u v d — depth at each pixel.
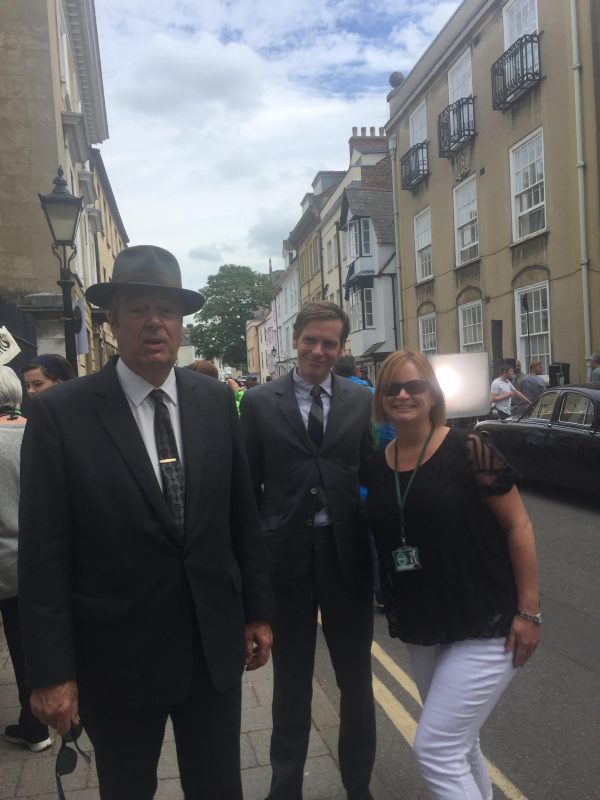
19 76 12.59
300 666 2.60
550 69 13.70
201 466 1.90
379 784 2.80
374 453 2.37
